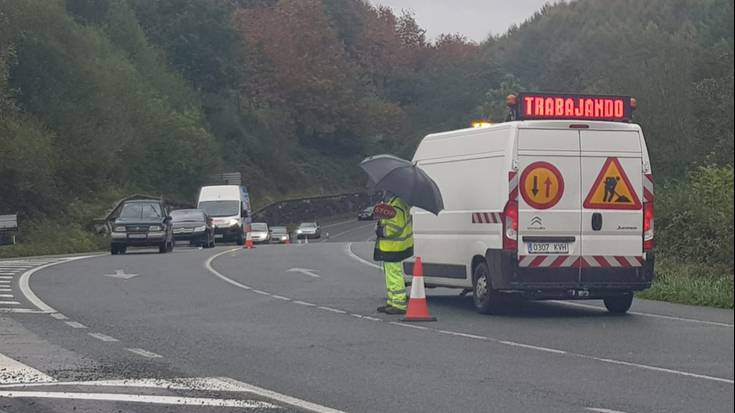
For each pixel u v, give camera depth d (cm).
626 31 9038
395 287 1599
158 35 9319
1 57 5075
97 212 5575
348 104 11388
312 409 862
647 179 1612
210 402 891
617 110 1614
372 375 1031
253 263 2845
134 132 6600
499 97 11725
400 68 13550
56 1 5928
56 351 1194
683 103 4788
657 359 1138
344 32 13025
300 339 1299
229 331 1376
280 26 11131
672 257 2700
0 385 971
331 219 10675
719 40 5509
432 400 901
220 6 9838
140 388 958
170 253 3641
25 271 2538
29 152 4866
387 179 1578
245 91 10856
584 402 891
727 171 2900
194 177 7706
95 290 1997
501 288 1562
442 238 1723
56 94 5647
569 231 1573
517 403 887
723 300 1764
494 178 1592
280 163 10219
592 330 1408
